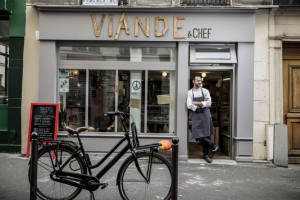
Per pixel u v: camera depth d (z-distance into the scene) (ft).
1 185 13.89
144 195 11.58
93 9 20.30
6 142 21.04
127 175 11.50
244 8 19.71
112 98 21.57
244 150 20.03
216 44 20.68
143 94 21.50
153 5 20.88
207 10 19.99
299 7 19.76
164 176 11.53
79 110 21.53
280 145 19.66
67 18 20.54
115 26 20.56
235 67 20.65
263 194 13.51
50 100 20.75
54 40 20.74
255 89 20.38
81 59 21.44
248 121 20.13
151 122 21.48
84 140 20.97
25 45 20.93
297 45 21.02
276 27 20.34
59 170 11.48
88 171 11.77
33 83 20.94
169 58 21.30
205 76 26.25
